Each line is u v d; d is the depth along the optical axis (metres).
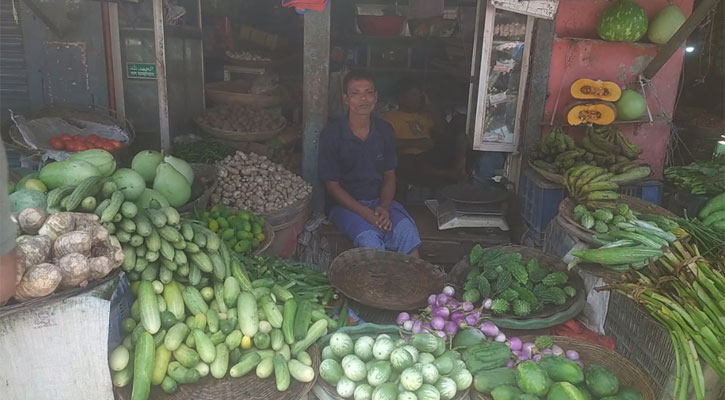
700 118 5.55
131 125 4.25
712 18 5.45
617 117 3.98
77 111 4.26
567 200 3.30
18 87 4.31
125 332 2.02
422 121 5.21
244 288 2.31
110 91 4.34
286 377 1.97
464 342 2.33
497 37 3.98
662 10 3.87
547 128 4.08
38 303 1.73
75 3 4.14
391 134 3.92
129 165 4.11
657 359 2.43
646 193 3.80
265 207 3.47
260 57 5.82
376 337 2.36
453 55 5.98
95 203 2.12
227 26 5.84
